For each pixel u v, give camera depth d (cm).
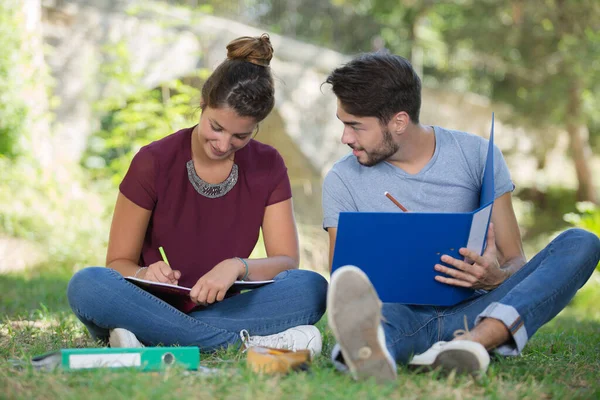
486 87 2075
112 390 246
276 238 362
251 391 247
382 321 297
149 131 1068
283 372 273
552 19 1741
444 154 343
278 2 1939
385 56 324
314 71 1334
